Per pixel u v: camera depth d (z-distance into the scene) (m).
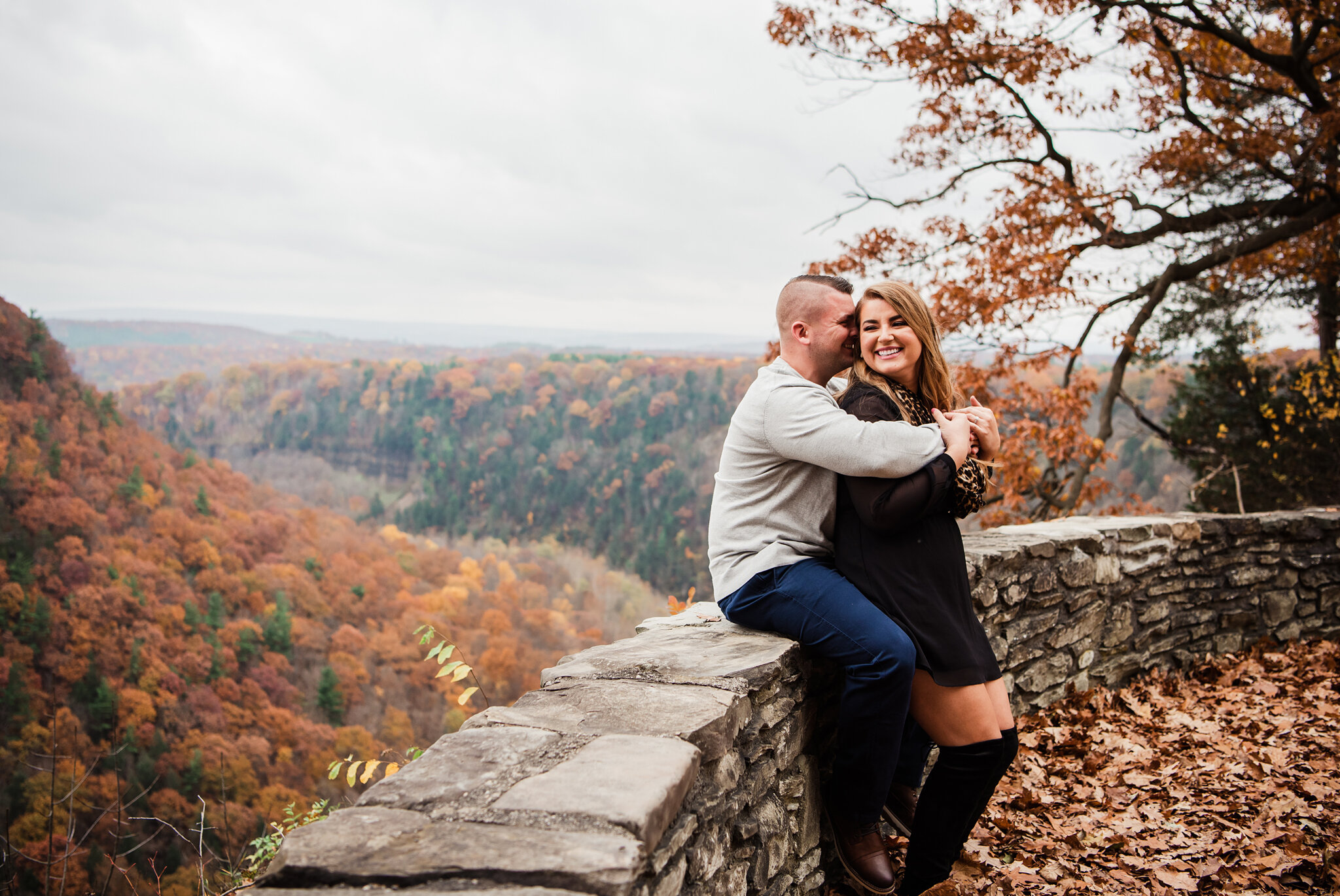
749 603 2.18
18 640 46.44
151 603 55.50
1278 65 7.74
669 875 1.39
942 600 2.07
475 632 72.69
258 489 86.69
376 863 1.09
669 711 1.67
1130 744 3.28
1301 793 2.95
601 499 115.31
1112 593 3.95
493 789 1.31
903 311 2.20
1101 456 7.94
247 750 45.12
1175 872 2.46
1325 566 5.11
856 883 2.15
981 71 8.95
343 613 69.44
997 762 2.08
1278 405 10.41
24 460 59.22
